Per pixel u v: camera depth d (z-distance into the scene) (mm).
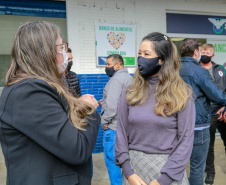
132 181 1388
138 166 1422
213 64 3219
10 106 923
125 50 4672
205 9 5074
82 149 987
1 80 4215
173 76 1488
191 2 4984
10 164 959
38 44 1011
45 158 955
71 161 960
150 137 1426
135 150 1482
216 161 3869
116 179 2682
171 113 1402
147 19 4766
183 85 1508
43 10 4301
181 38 5102
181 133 1397
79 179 1052
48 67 1037
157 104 1439
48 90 965
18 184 936
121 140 1537
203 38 5242
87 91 4512
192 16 5121
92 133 1075
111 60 3035
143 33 4762
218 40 5340
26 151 945
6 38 4195
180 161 1334
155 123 1410
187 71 2117
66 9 4328
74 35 4363
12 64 1037
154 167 1371
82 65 4453
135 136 1482
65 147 938
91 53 4492
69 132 959
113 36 4578
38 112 908
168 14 4977
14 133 931
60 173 987
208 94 2051
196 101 2072
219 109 2811
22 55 1007
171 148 1410
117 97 2586
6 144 958
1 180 3244
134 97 1520
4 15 4141
